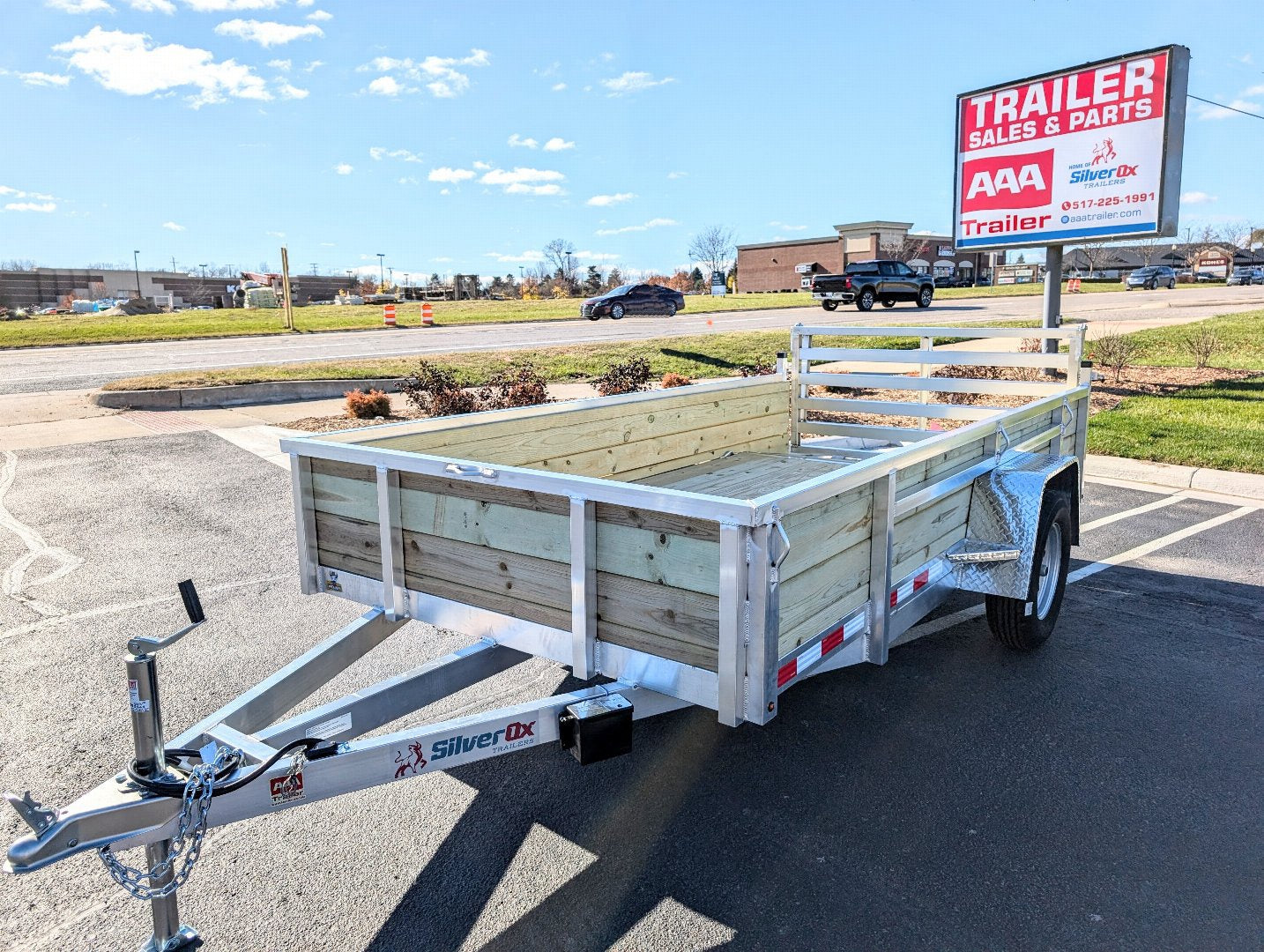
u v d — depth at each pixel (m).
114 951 2.66
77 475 9.22
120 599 5.68
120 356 20.66
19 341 24.91
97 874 3.05
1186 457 9.48
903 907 2.81
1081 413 5.71
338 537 3.44
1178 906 2.80
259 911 2.83
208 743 2.46
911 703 4.25
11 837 3.21
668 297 33.25
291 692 2.88
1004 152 12.09
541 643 2.85
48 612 5.46
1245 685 4.40
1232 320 24.17
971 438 3.86
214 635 5.09
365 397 12.54
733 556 2.29
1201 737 3.88
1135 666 4.64
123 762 3.70
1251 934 2.67
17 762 3.71
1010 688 4.39
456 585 3.07
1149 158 10.78
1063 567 4.82
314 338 26.09
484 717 2.56
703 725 4.08
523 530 2.82
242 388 14.21
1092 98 11.15
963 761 3.70
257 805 2.22
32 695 4.34
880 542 3.02
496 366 17.52
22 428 11.80
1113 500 8.34
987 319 26.31
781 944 2.65
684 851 3.12
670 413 5.30
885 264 31.92
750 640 2.34
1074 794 3.44
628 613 2.64
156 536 7.13
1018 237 12.12
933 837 3.18
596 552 2.68
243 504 8.11
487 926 2.75
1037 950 2.61
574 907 2.83
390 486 3.16
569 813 3.38
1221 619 5.30
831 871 2.99
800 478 5.11
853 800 3.43
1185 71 10.55
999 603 4.47
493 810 3.40
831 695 4.34
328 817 3.37
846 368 17.02
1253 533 7.13
